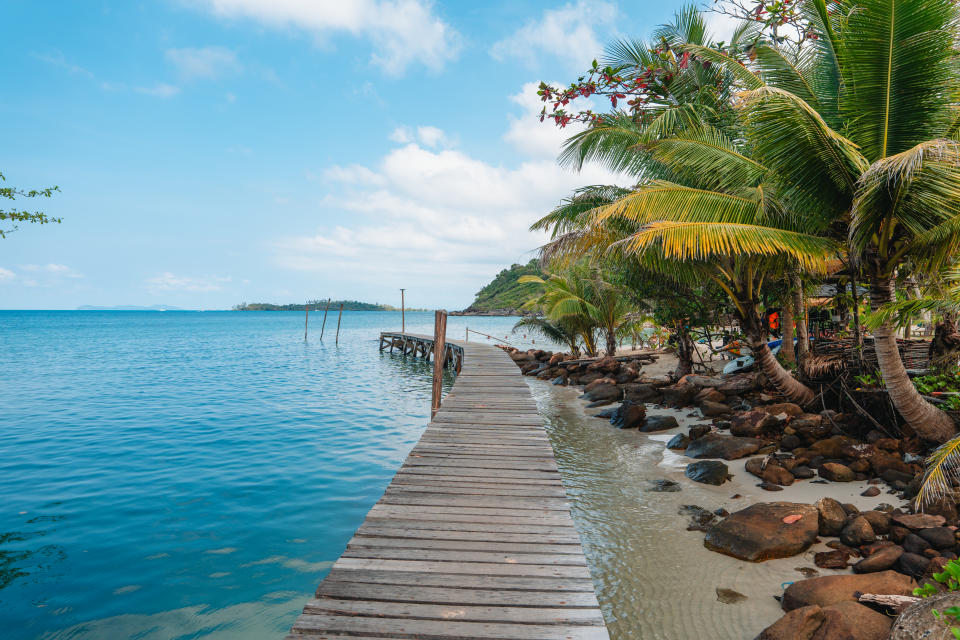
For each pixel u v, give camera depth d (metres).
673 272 10.38
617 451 9.71
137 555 6.34
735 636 4.12
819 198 7.14
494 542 4.23
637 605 4.63
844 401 9.51
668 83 11.24
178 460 10.55
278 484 8.97
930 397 8.12
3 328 104.38
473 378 14.70
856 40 6.30
